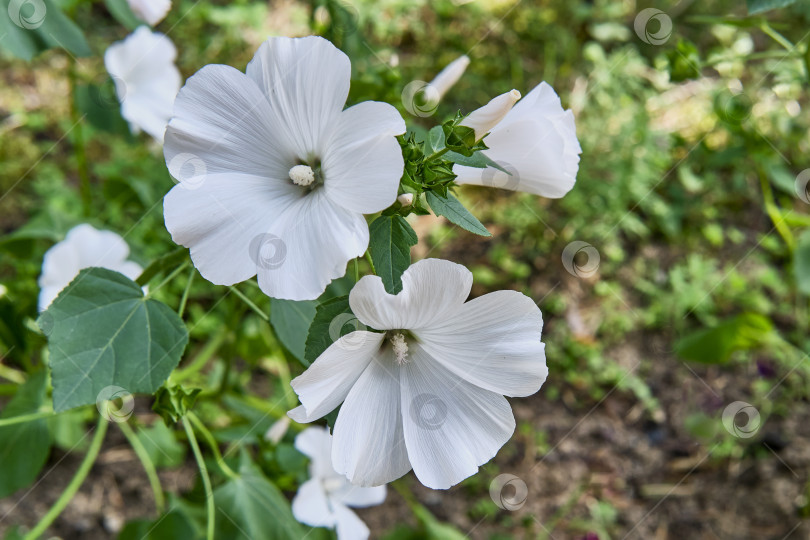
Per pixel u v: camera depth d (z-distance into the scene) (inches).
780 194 47.8
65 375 21.1
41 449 26.6
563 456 39.1
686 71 28.6
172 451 31.2
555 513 37.4
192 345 38.8
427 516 31.1
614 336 42.9
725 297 44.0
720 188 48.0
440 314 19.6
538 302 43.1
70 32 25.6
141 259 29.4
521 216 45.0
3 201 43.4
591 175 46.4
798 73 36.5
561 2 54.2
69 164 45.3
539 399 41.0
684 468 39.2
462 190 45.5
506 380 20.0
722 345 33.7
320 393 19.6
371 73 27.1
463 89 49.6
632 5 54.4
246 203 19.9
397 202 20.2
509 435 20.2
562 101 49.8
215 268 19.7
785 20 50.9
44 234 31.1
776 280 43.9
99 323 21.5
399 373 20.2
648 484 38.8
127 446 37.0
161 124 28.3
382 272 20.0
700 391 41.5
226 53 49.8
